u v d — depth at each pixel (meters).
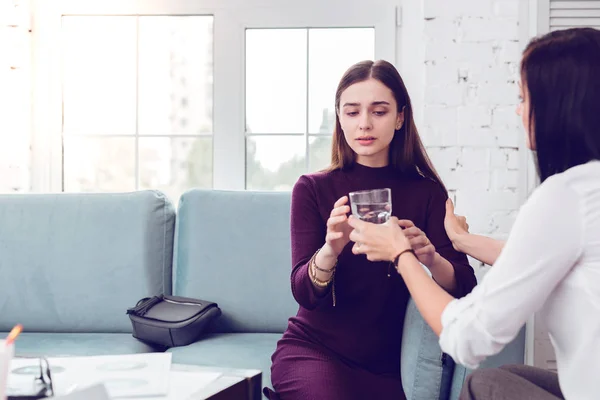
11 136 2.66
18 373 1.23
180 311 2.09
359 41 2.71
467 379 1.23
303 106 2.73
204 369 1.30
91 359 1.32
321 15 2.69
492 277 1.07
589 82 1.06
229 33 2.72
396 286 1.67
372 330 1.65
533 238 1.03
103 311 2.28
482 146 2.49
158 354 1.36
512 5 2.47
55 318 2.28
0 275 2.31
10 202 2.37
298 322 1.72
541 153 1.13
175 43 2.76
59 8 2.75
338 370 1.59
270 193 2.34
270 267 2.26
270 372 1.80
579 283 1.04
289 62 2.73
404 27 2.66
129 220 2.32
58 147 2.77
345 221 1.51
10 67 2.67
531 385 1.16
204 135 2.76
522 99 1.18
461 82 2.49
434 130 2.50
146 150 2.78
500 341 1.07
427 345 1.55
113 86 2.77
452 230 1.66
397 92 1.74
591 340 1.03
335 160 1.82
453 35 2.49
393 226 1.30
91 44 2.78
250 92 2.74
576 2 2.47
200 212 2.32
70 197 2.37
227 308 2.25
